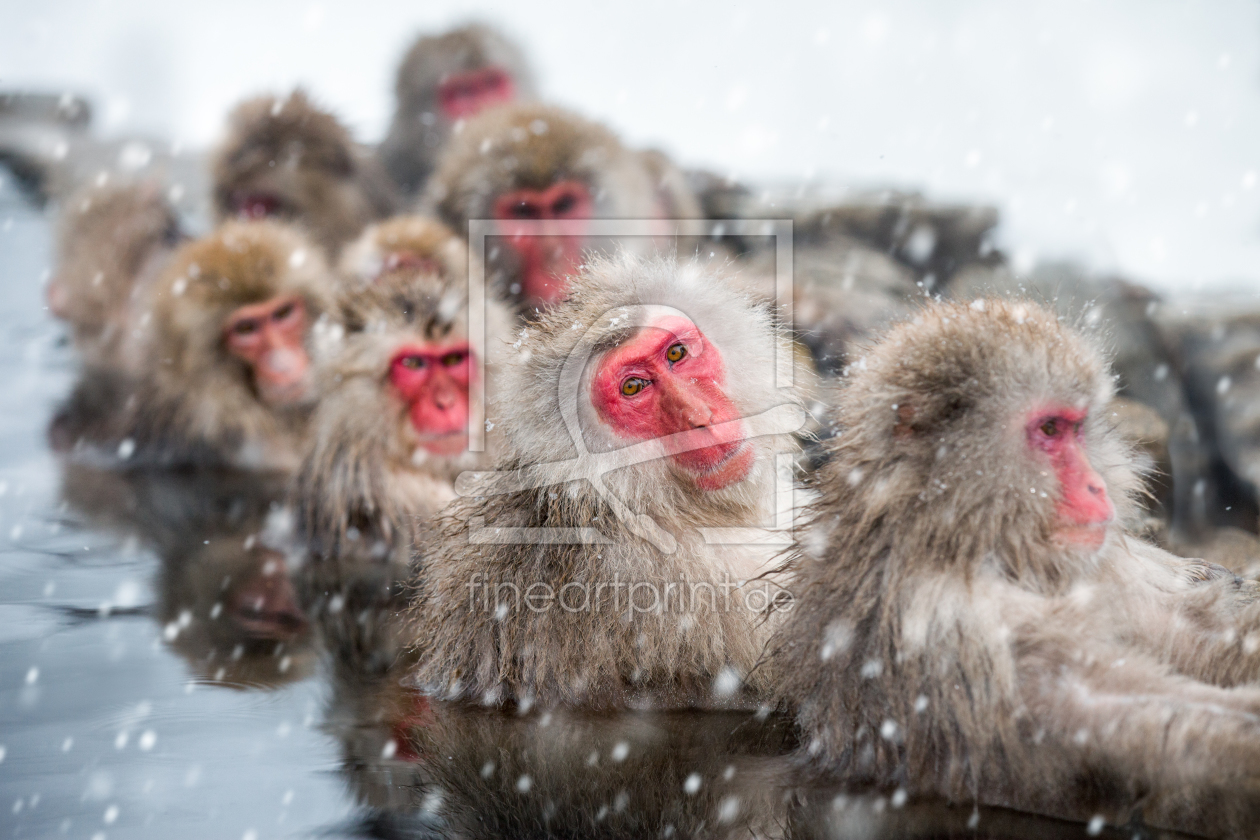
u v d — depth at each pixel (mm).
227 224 2568
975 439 1132
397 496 1825
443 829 1091
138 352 2549
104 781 1169
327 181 3078
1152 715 1057
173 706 1310
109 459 2391
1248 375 2020
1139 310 2158
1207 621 1182
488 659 1308
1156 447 1740
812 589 1171
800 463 1322
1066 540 1143
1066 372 1140
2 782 1163
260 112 3088
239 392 2377
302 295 2402
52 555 1814
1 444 2482
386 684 1361
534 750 1206
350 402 1844
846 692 1148
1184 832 1052
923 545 1123
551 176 2518
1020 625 1104
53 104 4676
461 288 1897
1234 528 1842
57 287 3287
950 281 2613
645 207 2668
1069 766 1074
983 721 1092
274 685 1363
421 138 3350
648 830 1090
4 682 1372
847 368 1204
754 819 1093
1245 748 1032
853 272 2578
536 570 1291
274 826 1096
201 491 2162
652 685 1271
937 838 1063
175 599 1629
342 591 1663
